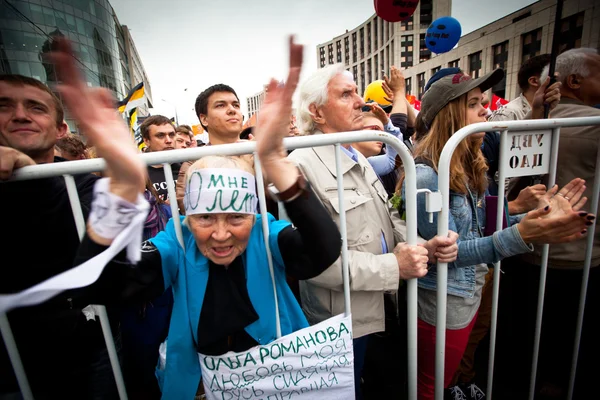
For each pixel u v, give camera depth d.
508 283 1.92
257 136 0.75
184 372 0.98
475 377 1.95
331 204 1.21
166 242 0.93
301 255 0.92
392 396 1.79
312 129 1.58
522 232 1.16
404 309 1.54
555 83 1.55
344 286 1.12
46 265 0.99
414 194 1.16
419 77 37.56
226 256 0.91
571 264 1.53
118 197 0.66
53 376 1.07
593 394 1.65
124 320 1.14
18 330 1.00
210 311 0.94
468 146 1.37
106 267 0.78
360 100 1.47
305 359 1.07
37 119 1.13
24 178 0.83
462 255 1.28
